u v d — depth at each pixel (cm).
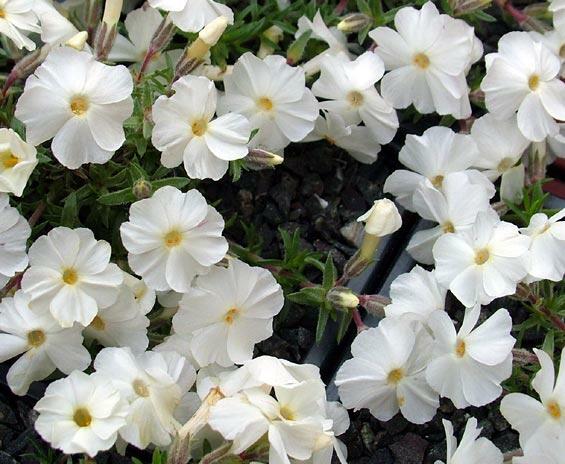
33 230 26
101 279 24
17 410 26
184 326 25
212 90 25
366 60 27
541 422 25
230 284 25
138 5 30
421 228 28
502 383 27
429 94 28
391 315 25
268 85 27
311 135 28
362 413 27
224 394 23
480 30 31
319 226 29
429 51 27
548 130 27
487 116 28
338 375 25
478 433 24
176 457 23
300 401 23
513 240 25
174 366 24
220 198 29
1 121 26
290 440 23
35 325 24
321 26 28
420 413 25
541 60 27
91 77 24
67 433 23
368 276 28
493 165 28
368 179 29
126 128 26
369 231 25
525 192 28
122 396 23
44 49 26
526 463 24
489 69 27
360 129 28
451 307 28
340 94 27
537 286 27
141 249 24
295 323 28
